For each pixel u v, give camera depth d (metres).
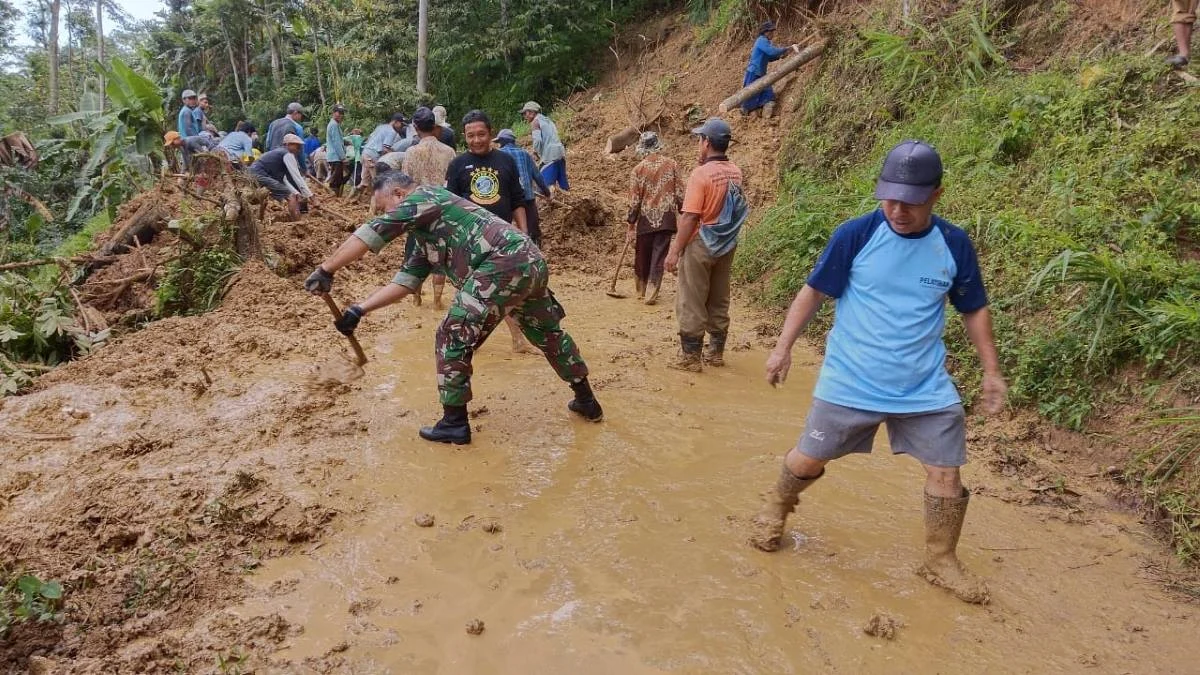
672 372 6.01
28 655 2.92
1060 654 2.94
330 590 3.28
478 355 6.29
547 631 3.02
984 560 3.57
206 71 32.66
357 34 22.92
